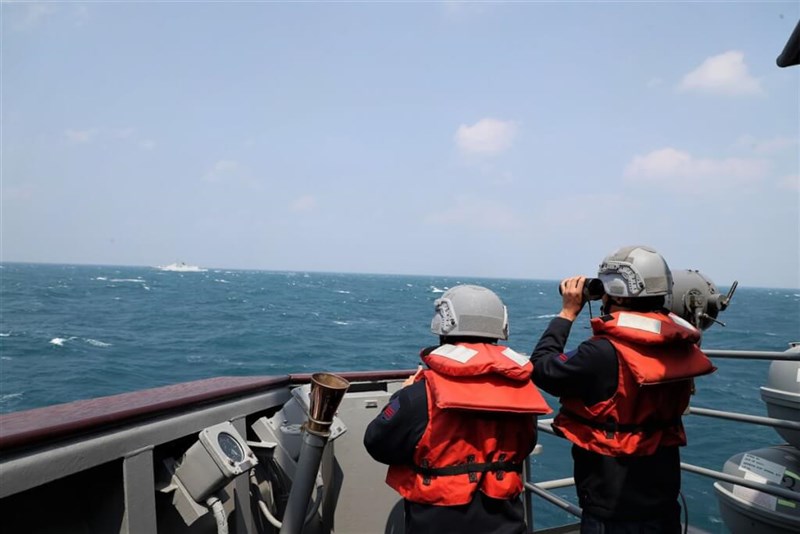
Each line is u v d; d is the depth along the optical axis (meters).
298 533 2.43
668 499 2.28
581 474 2.35
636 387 2.20
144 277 181.00
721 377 23.88
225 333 40.22
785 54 2.41
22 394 20.70
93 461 1.85
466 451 2.00
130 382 23.33
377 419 2.12
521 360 2.11
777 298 165.50
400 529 3.43
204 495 2.26
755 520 3.52
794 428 2.72
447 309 2.19
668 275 2.36
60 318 48.72
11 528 1.87
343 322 52.25
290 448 2.90
